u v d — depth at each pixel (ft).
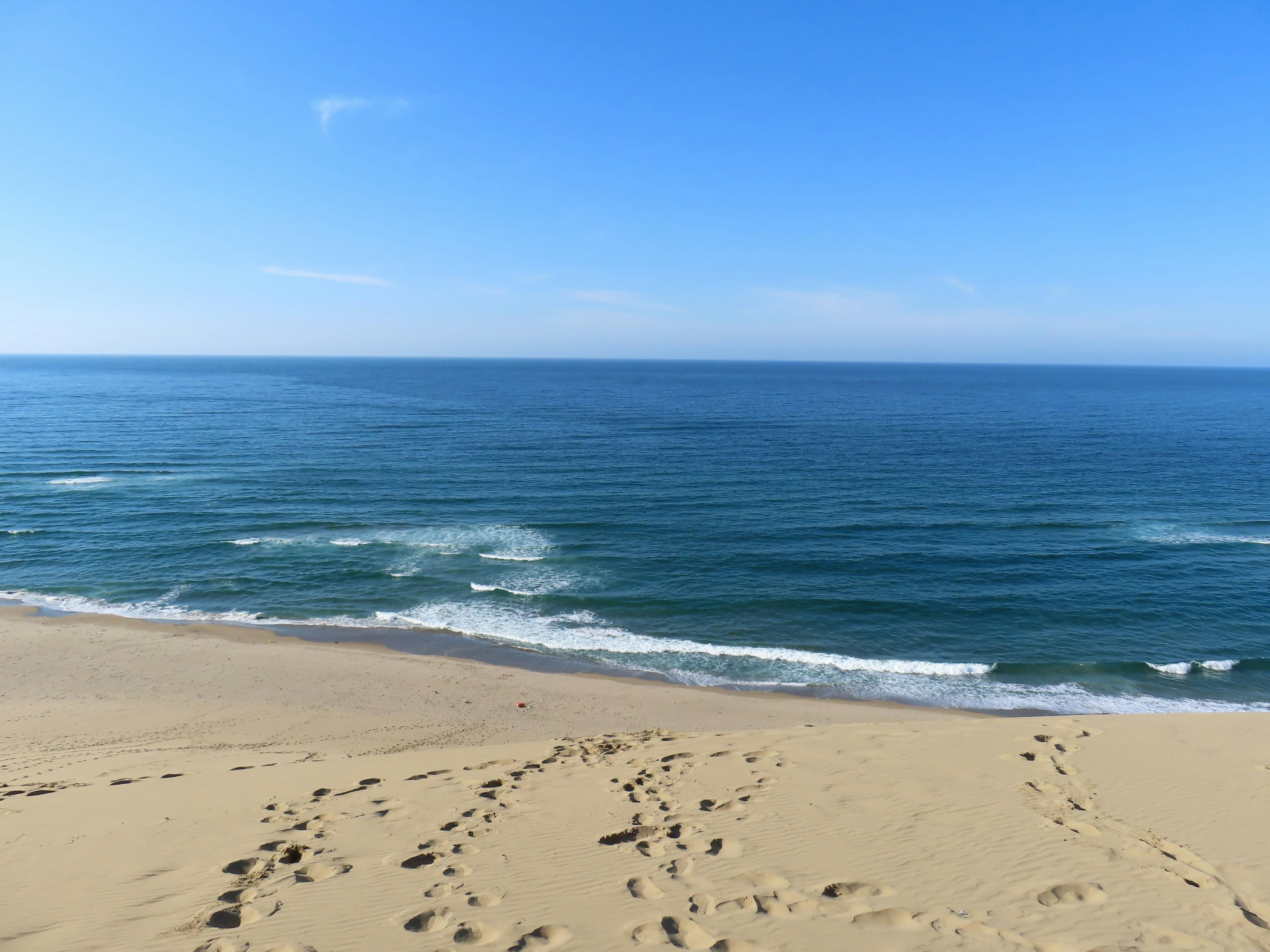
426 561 97.09
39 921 18.31
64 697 55.16
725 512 125.29
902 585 88.17
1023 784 27.81
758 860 21.49
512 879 20.49
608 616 78.84
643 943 16.98
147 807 27.55
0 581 87.30
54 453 175.63
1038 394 456.86
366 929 17.75
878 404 360.89
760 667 66.85
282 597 83.35
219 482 145.28
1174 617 77.92
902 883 19.92
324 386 470.80
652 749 35.58
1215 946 16.84
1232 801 25.79
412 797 28.27
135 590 84.99
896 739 34.32
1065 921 17.84
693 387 508.12
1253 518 119.65
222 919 18.30
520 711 54.29
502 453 187.52
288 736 47.19
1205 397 429.79
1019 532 111.75
